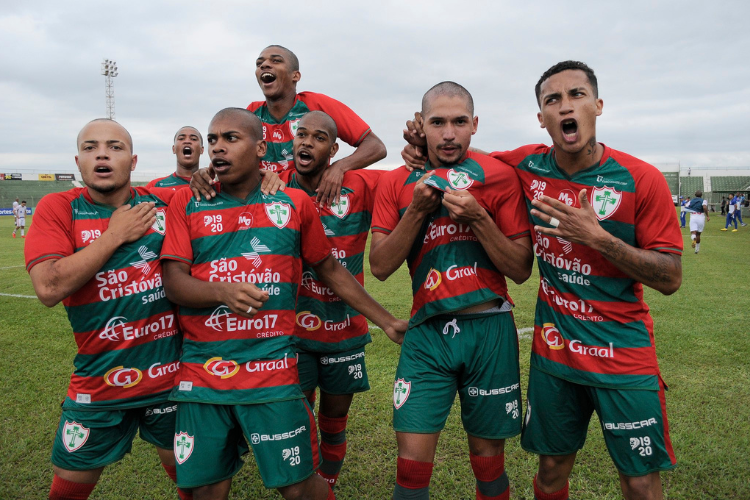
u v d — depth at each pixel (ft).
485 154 9.64
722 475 10.66
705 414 13.44
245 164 8.37
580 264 8.09
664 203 7.79
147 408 8.91
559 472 8.78
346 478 11.18
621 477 8.11
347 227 11.46
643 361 7.88
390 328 9.65
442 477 10.91
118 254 8.42
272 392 7.93
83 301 8.31
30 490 10.56
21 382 16.35
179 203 8.54
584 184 8.18
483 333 8.54
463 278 8.52
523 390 15.38
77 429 8.34
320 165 10.99
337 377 11.16
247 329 8.05
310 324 11.04
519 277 8.60
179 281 8.01
